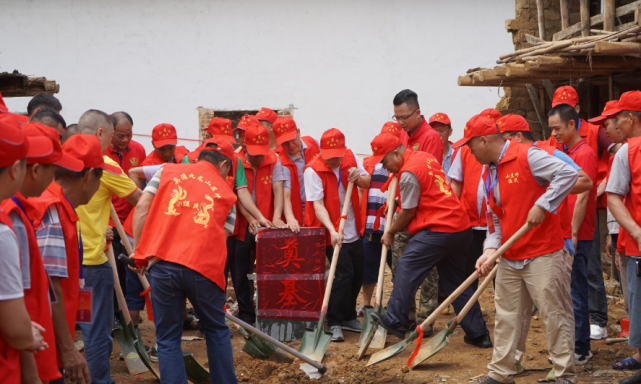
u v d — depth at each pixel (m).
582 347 4.25
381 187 5.54
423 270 4.52
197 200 3.37
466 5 10.13
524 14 8.42
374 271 5.65
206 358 4.65
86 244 3.44
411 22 10.19
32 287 2.10
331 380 4.04
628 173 3.70
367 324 4.91
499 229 3.94
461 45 10.17
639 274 3.71
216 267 3.32
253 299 5.73
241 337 5.18
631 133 3.98
